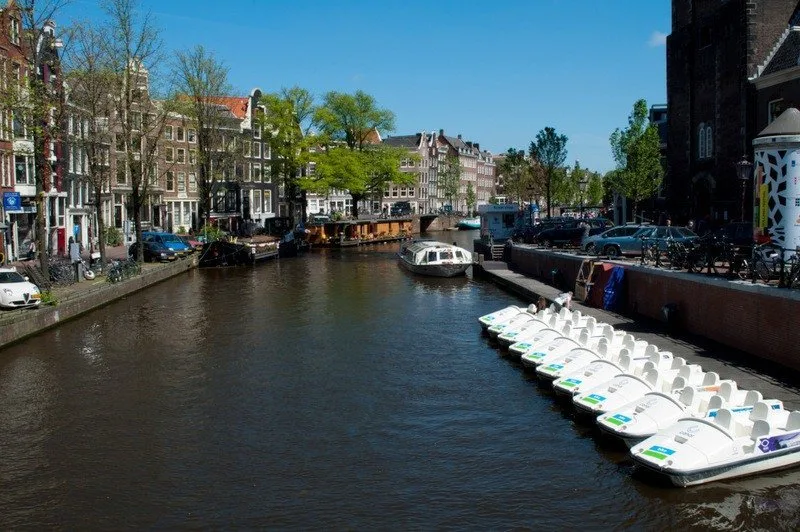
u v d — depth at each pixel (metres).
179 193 62.78
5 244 36.66
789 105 31.12
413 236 92.06
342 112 71.56
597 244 32.03
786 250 17.03
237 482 12.26
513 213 55.62
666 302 21.84
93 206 48.22
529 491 11.56
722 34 36.78
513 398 16.58
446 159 134.25
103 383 18.50
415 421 15.16
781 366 15.98
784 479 11.20
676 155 42.47
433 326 25.86
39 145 26.73
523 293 32.50
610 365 14.87
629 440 12.21
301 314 28.83
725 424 11.18
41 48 31.33
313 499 11.54
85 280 33.16
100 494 11.88
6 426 15.24
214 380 18.69
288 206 76.06
